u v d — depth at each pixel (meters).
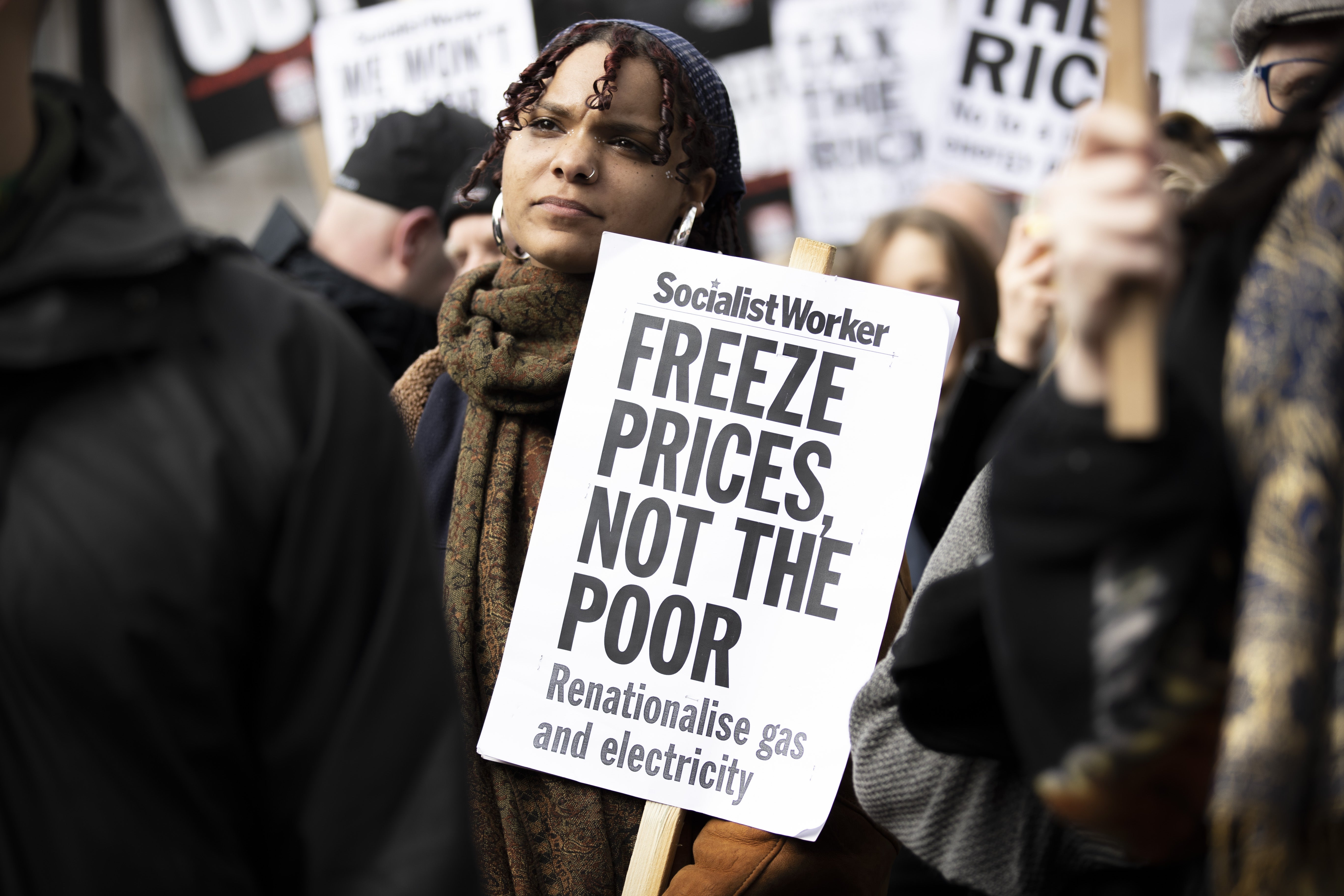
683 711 1.70
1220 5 5.43
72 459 1.05
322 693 1.11
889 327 1.74
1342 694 0.92
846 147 4.45
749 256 2.58
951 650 1.29
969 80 3.82
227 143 4.72
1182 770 1.01
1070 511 0.98
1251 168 1.08
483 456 1.83
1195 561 0.96
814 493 1.72
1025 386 2.25
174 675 1.05
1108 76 0.95
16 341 1.02
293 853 1.11
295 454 1.11
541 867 1.71
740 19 4.67
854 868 1.71
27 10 1.05
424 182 3.01
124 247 1.06
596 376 1.77
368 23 3.49
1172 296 0.99
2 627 1.03
